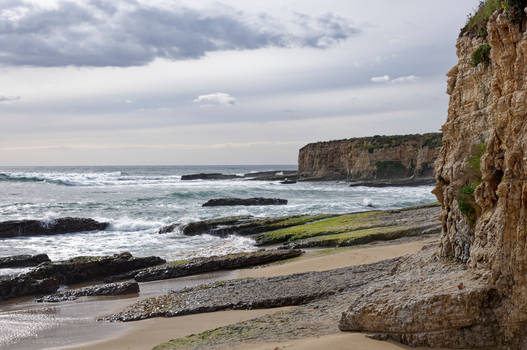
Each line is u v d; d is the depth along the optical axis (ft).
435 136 315.17
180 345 36.45
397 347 27.71
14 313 54.85
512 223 25.66
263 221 119.24
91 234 116.06
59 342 43.24
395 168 331.36
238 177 427.74
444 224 40.93
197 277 71.77
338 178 364.99
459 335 26.50
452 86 44.39
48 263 72.13
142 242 105.09
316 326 34.94
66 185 286.46
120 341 42.11
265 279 59.98
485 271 28.19
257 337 34.37
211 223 119.65
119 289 63.00
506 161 26.40
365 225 98.89
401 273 43.96
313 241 89.15
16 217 137.49
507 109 27.89
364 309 30.40
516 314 24.82
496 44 29.37
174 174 531.91
